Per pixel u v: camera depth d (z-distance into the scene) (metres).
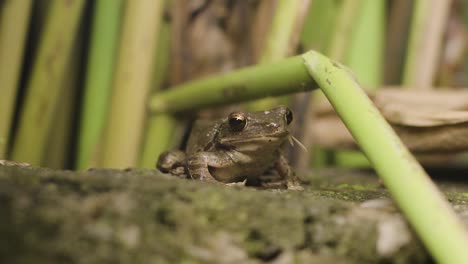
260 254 0.30
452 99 0.41
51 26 0.38
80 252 0.30
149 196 0.30
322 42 0.42
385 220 0.31
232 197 0.31
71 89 0.40
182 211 0.30
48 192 0.30
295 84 0.34
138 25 0.38
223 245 0.30
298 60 0.33
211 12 0.40
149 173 0.33
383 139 0.30
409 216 0.30
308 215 0.31
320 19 0.42
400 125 0.39
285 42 0.38
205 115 0.40
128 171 0.33
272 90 0.35
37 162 0.38
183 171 0.36
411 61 0.44
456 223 0.29
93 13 0.40
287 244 0.31
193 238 0.30
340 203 0.31
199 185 0.31
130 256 0.30
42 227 0.30
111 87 0.39
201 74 0.40
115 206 0.30
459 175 0.42
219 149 0.37
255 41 0.40
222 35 0.40
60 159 0.41
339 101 0.31
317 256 0.31
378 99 0.39
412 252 0.31
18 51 0.38
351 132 0.31
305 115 0.42
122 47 0.38
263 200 0.31
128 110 0.38
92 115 0.40
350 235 0.31
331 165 0.46
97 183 0.30
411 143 0.39
